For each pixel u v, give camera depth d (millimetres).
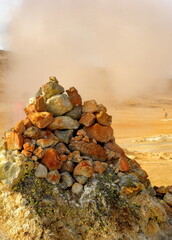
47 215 4684
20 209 4695
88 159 5762
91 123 6219
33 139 5625
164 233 5207
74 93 6344
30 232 4441
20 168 5082
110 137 6383
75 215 4867
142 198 5387
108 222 4812
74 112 6215
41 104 5945
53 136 5848
